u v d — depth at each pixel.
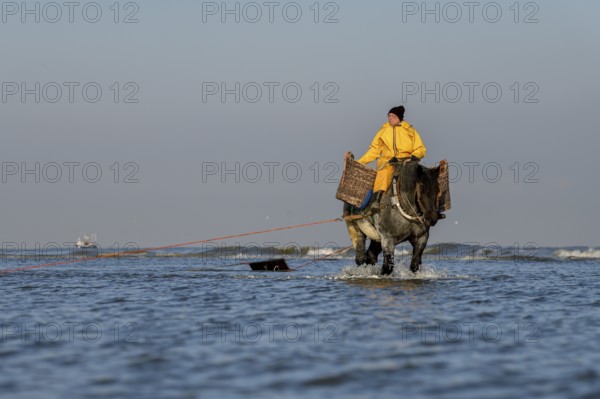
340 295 48.84
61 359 28.59
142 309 43.12
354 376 25.75
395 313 40.22
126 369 26.95
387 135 56.34
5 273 77.88
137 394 23.67
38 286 59.09
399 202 54.72
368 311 40.97
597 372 26.22
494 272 79.12
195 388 24.36
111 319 39.03
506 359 28.38
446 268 89.25
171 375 26.05
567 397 23.11
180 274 74.00
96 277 69.75
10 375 26.11
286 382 25.05
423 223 55.56
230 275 71.25
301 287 54.94
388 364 27.47
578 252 137.62
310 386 24.58
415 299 46.44
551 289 54.56
